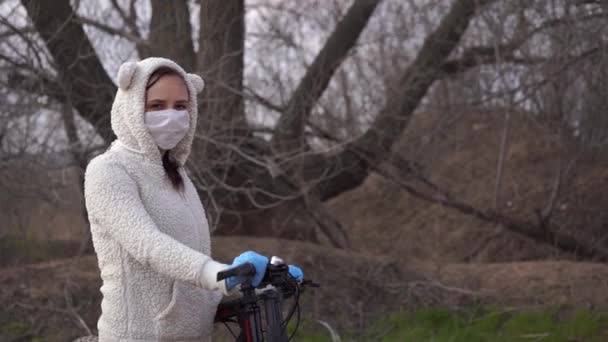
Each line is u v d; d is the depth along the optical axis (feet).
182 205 9.95
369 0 29.22
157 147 9.80
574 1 27.66
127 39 25.64
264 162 27.35
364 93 30.48
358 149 30.27
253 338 9.67
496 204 33.96
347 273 25.43
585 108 30.37
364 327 23.26
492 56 30.22
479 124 40.88
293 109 27.73
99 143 25.88
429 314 23.39
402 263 26.81
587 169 36.40
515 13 28.63
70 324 22.63
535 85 29.37
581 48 28.04
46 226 29.32
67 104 25.30
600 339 21.30
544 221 33.06
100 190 9.42
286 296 9.97
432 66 30.48
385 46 31.19
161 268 9.09
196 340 9.89
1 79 24.52
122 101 9.78
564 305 23.29
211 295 10.16
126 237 9.21
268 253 26.17
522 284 24.81
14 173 25.68
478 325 22.76
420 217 43.04
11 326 22.40
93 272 25.02
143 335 9.53
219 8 26.11
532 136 42.91
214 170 26.45
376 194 46.29
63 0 24.76
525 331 22.12
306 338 22.35
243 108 26.58
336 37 29.01
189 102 10.20
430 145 36.06
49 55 25.07
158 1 26.27
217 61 25.64
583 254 33.96
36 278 24.54
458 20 30.01
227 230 28.68
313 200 30.12
